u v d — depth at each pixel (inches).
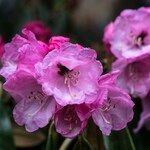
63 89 19.5
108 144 22.3
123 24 25.0
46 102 19.6
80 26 36.5
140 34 25.2
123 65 24.3
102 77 19.1
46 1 34.8
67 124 19.5
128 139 22.5
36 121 19.5
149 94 25.4
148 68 24.6
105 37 25.2
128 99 19.6
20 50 19.0
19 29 34.4
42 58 19.2
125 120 19.8
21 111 19.7
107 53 25.6
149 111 25.5
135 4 36.7
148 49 24.1
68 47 19.0
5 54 19.8
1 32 34.5
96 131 21.7
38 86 19.6
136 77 24.7
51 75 19.4
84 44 33.4
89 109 19.1
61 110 19.5
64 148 24.5
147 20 25.0
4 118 23.6
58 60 19.1
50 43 19.5
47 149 22.1
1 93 24.2
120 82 24.5
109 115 19.7
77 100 18.8
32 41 19.4
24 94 19.7
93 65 19.1
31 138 26.4
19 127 26.4
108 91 19.6
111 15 37.9
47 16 34.3
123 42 25.0
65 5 34.4
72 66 19.2
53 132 22.1
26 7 34.7
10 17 34.9
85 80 19.3
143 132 26.2
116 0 37.8
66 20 34.3
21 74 19.2
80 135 21.1
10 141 23.4
